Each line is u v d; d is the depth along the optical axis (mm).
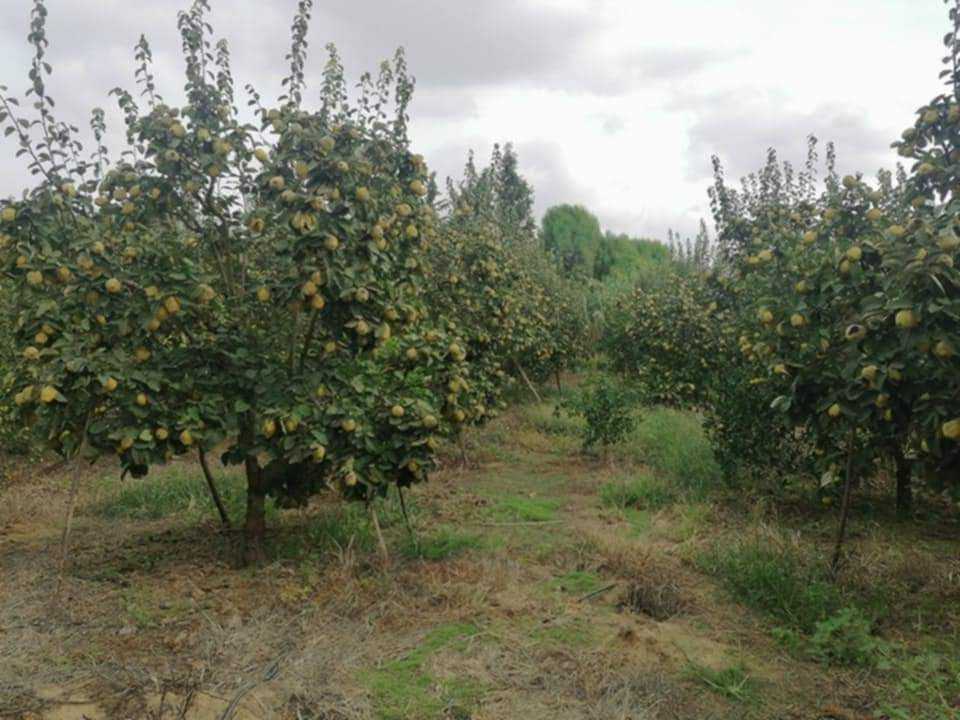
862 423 4398
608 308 15977
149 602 4242
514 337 10477
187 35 4746
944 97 4363
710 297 10172
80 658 3586
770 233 8117
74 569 4848
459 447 8836
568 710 3148
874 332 3848
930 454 4109
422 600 4270
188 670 3449
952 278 3359
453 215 10281
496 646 3725
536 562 5055
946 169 4277
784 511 6176
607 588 4543
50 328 4250
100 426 4215
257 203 5035
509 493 7121
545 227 27062
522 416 10977
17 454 8133
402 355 5145
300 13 5039
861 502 6316
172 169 4637
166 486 6867
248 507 5117
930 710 3102
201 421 4410
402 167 5418
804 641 3779
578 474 7922
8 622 3984
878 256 4125
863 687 3361
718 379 9203
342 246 4359
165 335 4707
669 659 3615
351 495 4684
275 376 4648
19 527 5984
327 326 4824
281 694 3248
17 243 4348
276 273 5270
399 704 3199
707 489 6711
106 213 4824
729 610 4207
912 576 4543
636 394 11297
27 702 3164
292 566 4855
